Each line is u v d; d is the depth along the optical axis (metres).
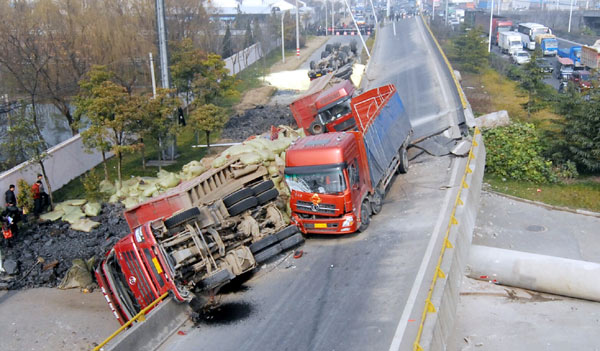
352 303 13.56
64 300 17.56
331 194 16.84
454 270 14.56
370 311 13.04
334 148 16.75
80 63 34.78
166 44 28.84
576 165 29.81
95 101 24.08
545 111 38.09
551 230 23.19
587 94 30.05
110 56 35.53
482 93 44.09
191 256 14.40
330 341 12.06
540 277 16.97
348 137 17.66
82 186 26.25
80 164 28.05
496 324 15.59
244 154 19.20
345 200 16.84
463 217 17.64
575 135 28.94
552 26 89.00
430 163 24.31
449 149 25.14
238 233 15.95
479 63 53.47
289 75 57.72
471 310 16.34
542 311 16.23
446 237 15.41
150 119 25.41
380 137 20.34
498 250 17.91
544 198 26.64
